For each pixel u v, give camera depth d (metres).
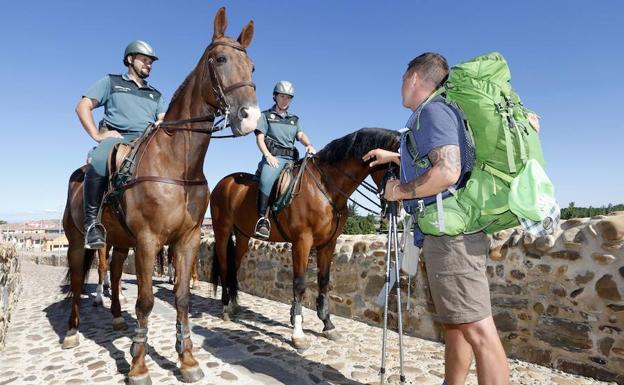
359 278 5.01
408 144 1.98
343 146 3.95
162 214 2.99
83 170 4.19
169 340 4.09
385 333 2.55
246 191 5.05
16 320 5.32
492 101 1.66
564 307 3.19
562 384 2.94
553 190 1.68
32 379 3.21
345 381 3.09
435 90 1.97
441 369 3.34
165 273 9.27
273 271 6.50
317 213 4.00
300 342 3.85
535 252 3.40
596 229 3.01
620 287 2.86
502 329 3.62
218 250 5.37
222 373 3.22
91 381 3.10
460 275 1.80
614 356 2.90
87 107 3.30
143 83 3.77
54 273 12.55
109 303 6.31
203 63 3.07
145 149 3.14
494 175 1.75
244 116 2.82
